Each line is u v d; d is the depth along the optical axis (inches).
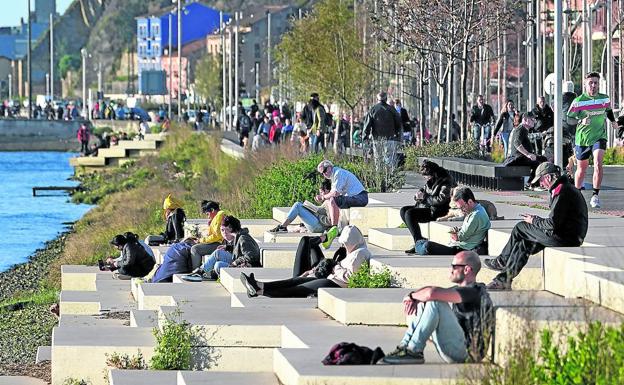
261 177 1900.8
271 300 938.7
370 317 804.0
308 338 760.3
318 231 1304.1
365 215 1326.3
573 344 536.1
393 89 3627.0
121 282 1380.4
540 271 831.7
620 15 2672.2
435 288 660.7
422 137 2632.9
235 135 4281.5
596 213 1223.5
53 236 2598.4
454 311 665.0
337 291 866.8
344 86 3272.6
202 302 996.6
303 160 1861.5
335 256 965.8
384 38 2743.6
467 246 948.6
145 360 876.0
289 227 1331.2
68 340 903.1
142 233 1972.2
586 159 1294.3
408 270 893.8
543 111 1927.9
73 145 7204.7
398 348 666.8
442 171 1070.4
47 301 1496.1
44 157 6525.6
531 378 533.6
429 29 2442.2
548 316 625.3
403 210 1067.9
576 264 749.3
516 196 1502.2
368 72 3287.4
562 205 804.0
